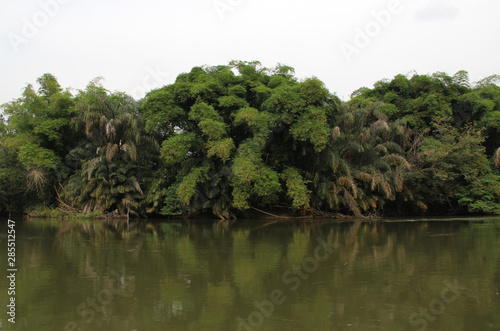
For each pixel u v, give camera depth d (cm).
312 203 2436
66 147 2614
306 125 2019
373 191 2411
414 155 2580
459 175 2517
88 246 1271
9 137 2612
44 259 1038
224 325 555
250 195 2197
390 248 1204
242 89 2256
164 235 1577
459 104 2764
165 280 809
